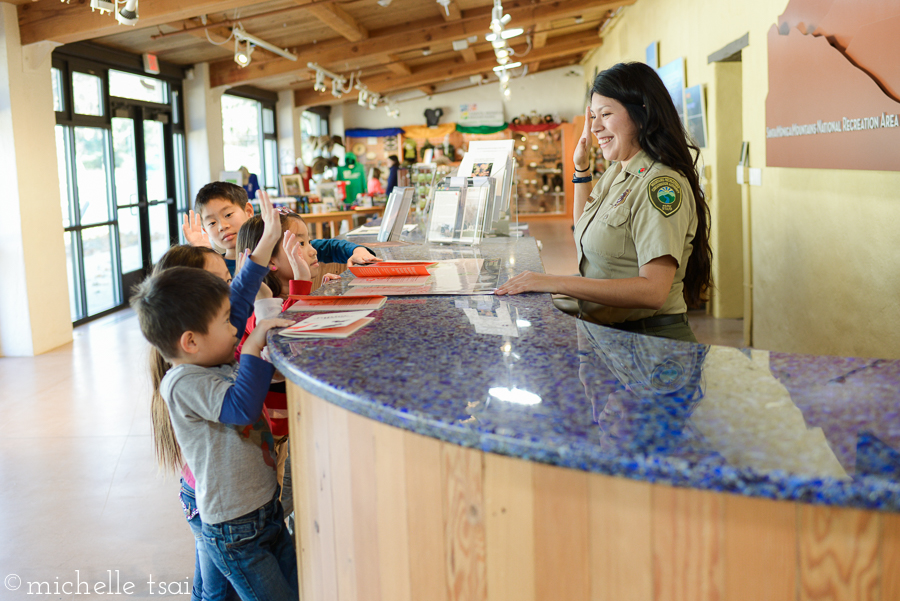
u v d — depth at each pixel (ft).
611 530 3.06
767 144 15.49
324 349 4.27
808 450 2.58
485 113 57.72
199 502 5.20
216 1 18.84
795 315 14.67
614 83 6.22
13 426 13.87
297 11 26.37
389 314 5.27
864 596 2.72
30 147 19.40
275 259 7.66
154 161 29.53
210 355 5.07
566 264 32.14
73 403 15.21
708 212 6.48
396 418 3.18
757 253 17.02
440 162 56.54
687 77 23.54
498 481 3.30
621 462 2.61
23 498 10.67
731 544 2.86
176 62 30.55
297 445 4.66
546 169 58.23
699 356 3.94
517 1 31.83
